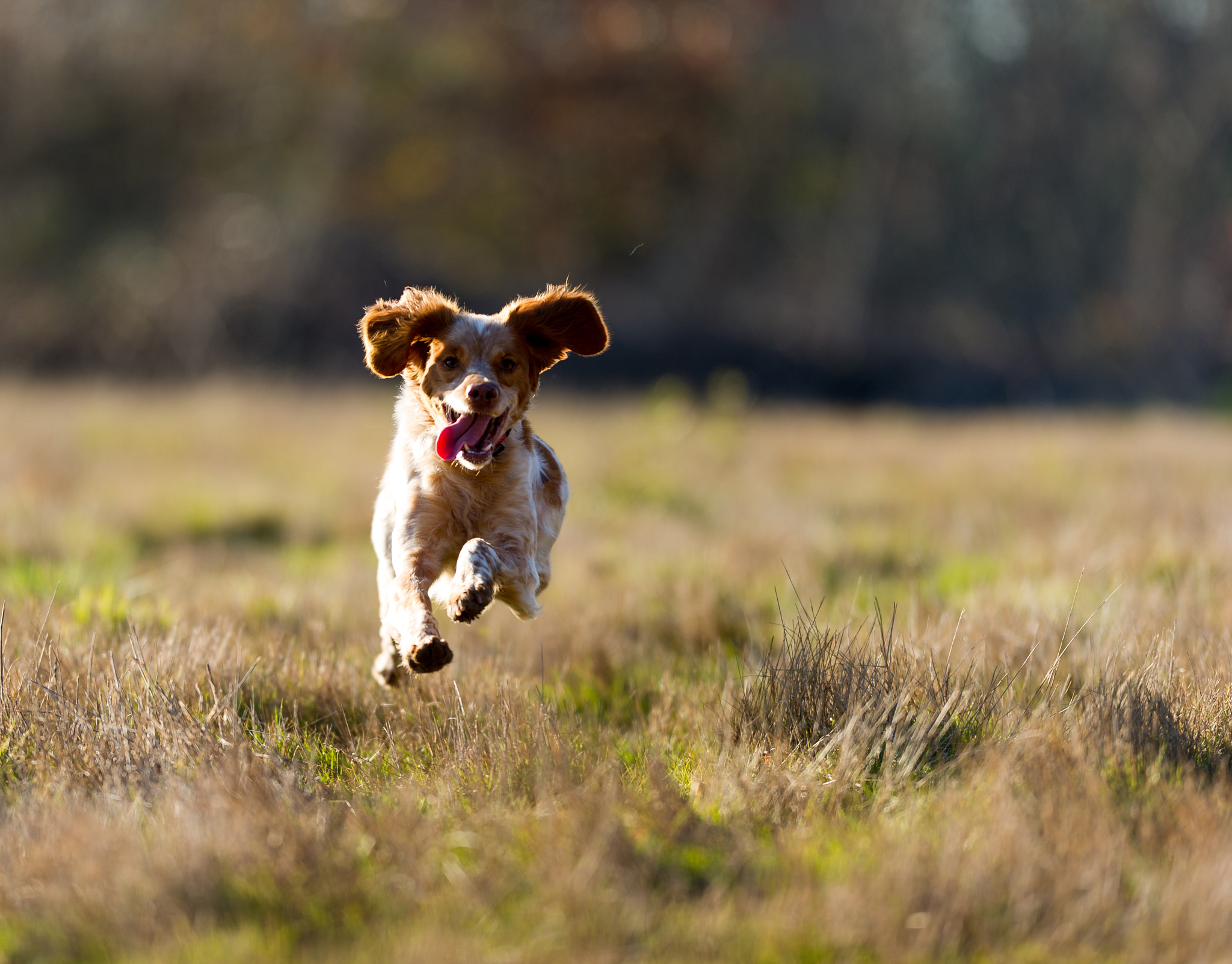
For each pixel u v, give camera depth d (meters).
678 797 4.85
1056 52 46.50
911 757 5.23
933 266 46.75
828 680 5.87
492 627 8.19
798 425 25.83
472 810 4.85
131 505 13.98
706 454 17.56
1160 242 45.22
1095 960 3.71
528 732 5.51
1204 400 39.69
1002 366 39.94
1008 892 4.00
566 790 4.80
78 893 4.03
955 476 16.38
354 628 7.98
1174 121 45.28
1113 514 12.09
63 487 14.55
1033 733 5.16
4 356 33.88
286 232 37.78
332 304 36.59
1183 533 10.48
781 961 3.68
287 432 21.02
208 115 40.22
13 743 5.45
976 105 46.97
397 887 4.14
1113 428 25.69
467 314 6.29
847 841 4.55
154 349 34.91
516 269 44.84
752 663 6.83
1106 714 5.39
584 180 45.34
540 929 3.80
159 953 3.69
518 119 43.84
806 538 11.92
